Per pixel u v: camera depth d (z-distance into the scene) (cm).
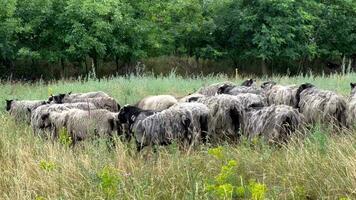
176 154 778
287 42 3294
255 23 3297
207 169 754
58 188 705
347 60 3934
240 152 806
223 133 952
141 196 635
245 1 3409
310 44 3441
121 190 652
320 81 1875
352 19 3631
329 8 3553
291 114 885
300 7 3269
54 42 3023
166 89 1831
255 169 745
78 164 770
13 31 2797
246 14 3281
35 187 706
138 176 728
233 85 1356
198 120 909
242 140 889
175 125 896
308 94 1028
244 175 724
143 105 1170
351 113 912
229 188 571
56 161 799
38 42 3036
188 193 643
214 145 926
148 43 3183
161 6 3294
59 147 895
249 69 3766
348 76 2042
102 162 767
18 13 2914
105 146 840
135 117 926
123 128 934
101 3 2842
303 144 790
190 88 1842
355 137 787
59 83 2184
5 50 2777
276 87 1210
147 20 3188
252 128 924
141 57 3209
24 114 1231
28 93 1766
